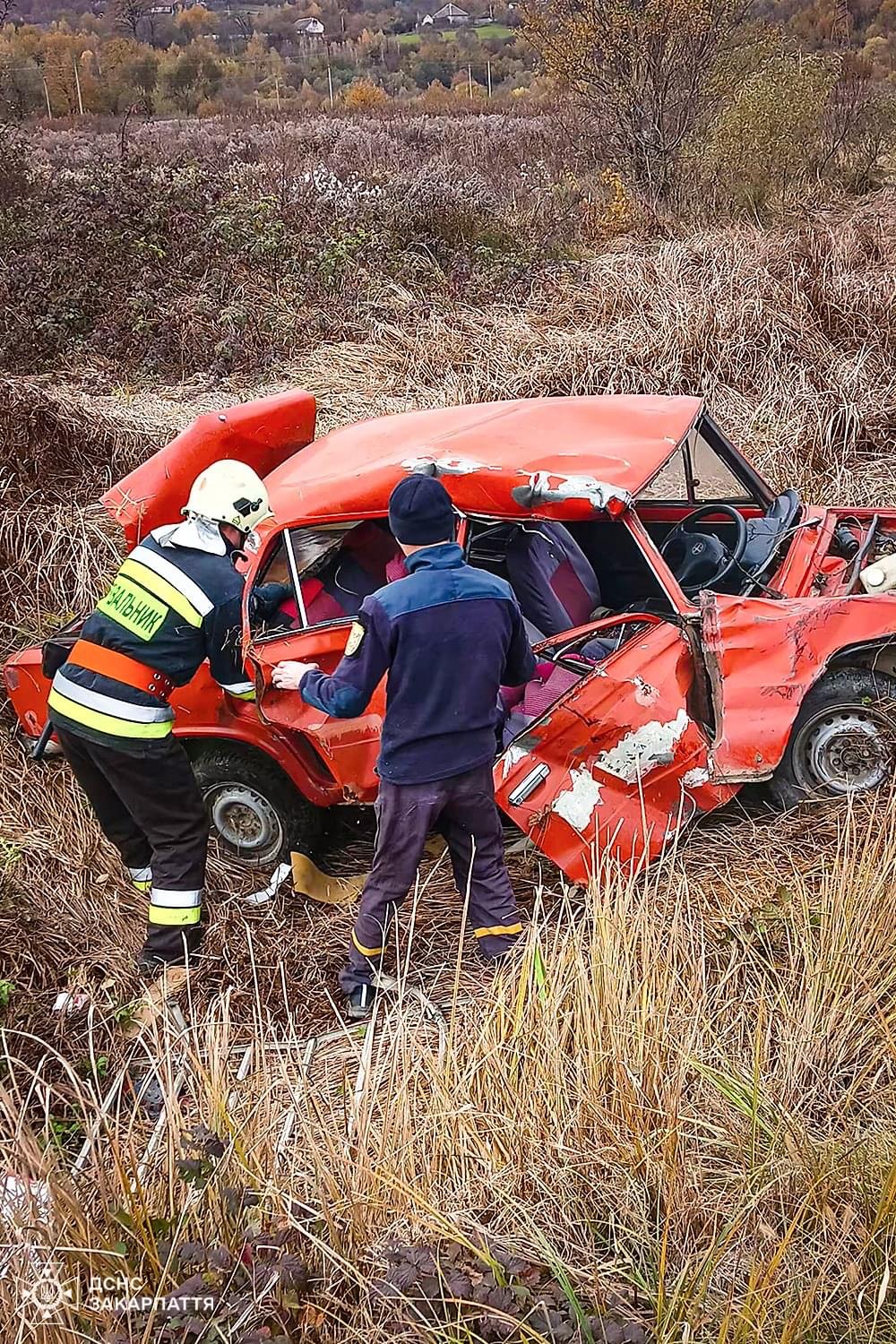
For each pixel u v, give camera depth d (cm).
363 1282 251
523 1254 263
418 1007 357
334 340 888
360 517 404
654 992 319
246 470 367
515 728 393
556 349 812
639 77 1191
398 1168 281
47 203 1060
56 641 397
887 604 385
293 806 425
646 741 376
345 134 1612
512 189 1232
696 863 396
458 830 359
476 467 386
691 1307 247
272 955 395
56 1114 325
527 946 328
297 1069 329
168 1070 298
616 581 457
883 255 888
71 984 375
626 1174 279
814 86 1199
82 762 375
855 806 395
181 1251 257
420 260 982
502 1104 301
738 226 1015
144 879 407
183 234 1008
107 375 866
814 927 349
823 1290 252
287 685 354
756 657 383
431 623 327
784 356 762
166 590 356
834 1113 296
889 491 659
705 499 467
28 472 633
